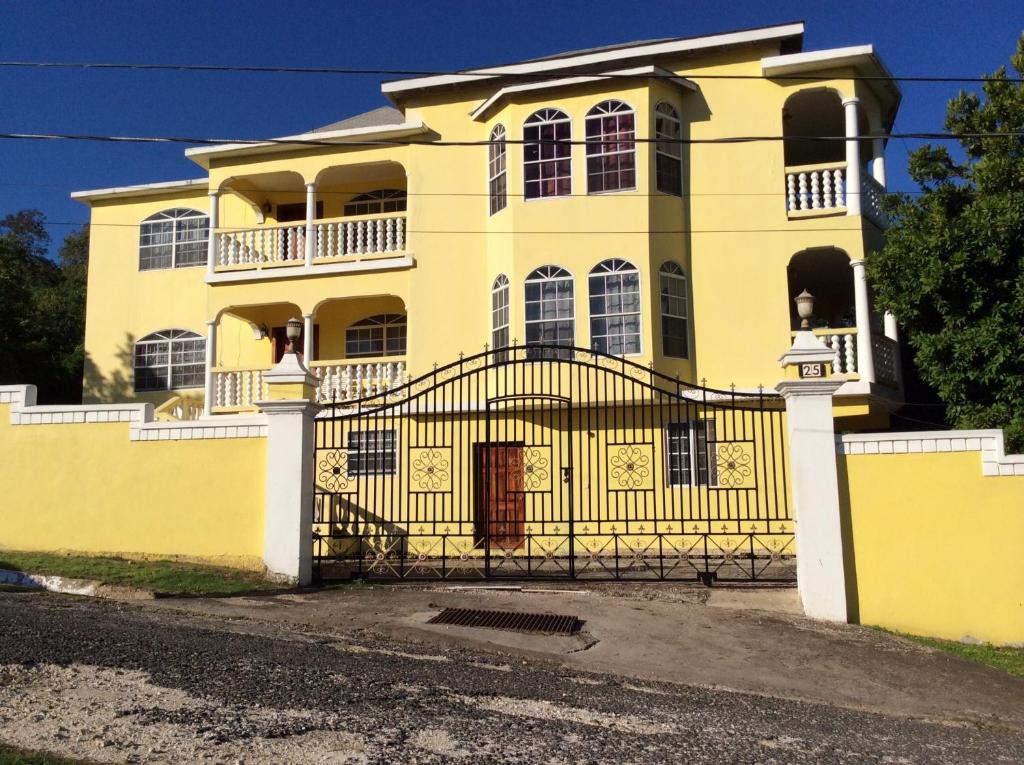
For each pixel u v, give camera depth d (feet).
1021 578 29.91
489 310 53.21
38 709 16.65
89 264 68.49
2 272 70.79
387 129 55.88
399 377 53.62
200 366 65.62
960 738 20.21
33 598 28.73
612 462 47.67
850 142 49.93
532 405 43.62
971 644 29.76
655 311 49.03
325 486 47.29
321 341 62.44
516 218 51.44
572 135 51.44
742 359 49.60
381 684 20.10
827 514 31.32
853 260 49.03
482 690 20.51
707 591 34.40
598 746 16.97
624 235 49.88
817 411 31.96
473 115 54.95
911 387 55.88
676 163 51.98
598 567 41.04
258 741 15.78
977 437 30.99
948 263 37.65
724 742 17.97
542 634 27.84
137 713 16.78
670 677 24.11
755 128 51.31
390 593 33.27
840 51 48.93
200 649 22.06
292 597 31.76
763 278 50.08
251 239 63.57
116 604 28.96
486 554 35.73
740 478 46.16
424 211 55.42
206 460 36.09
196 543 35.50
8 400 38.06
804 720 20.52
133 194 68.03
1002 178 39.01
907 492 31.30
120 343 67.05
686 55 51.75
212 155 58.70
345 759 15.24
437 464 49.32
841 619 30.63
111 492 36.58
